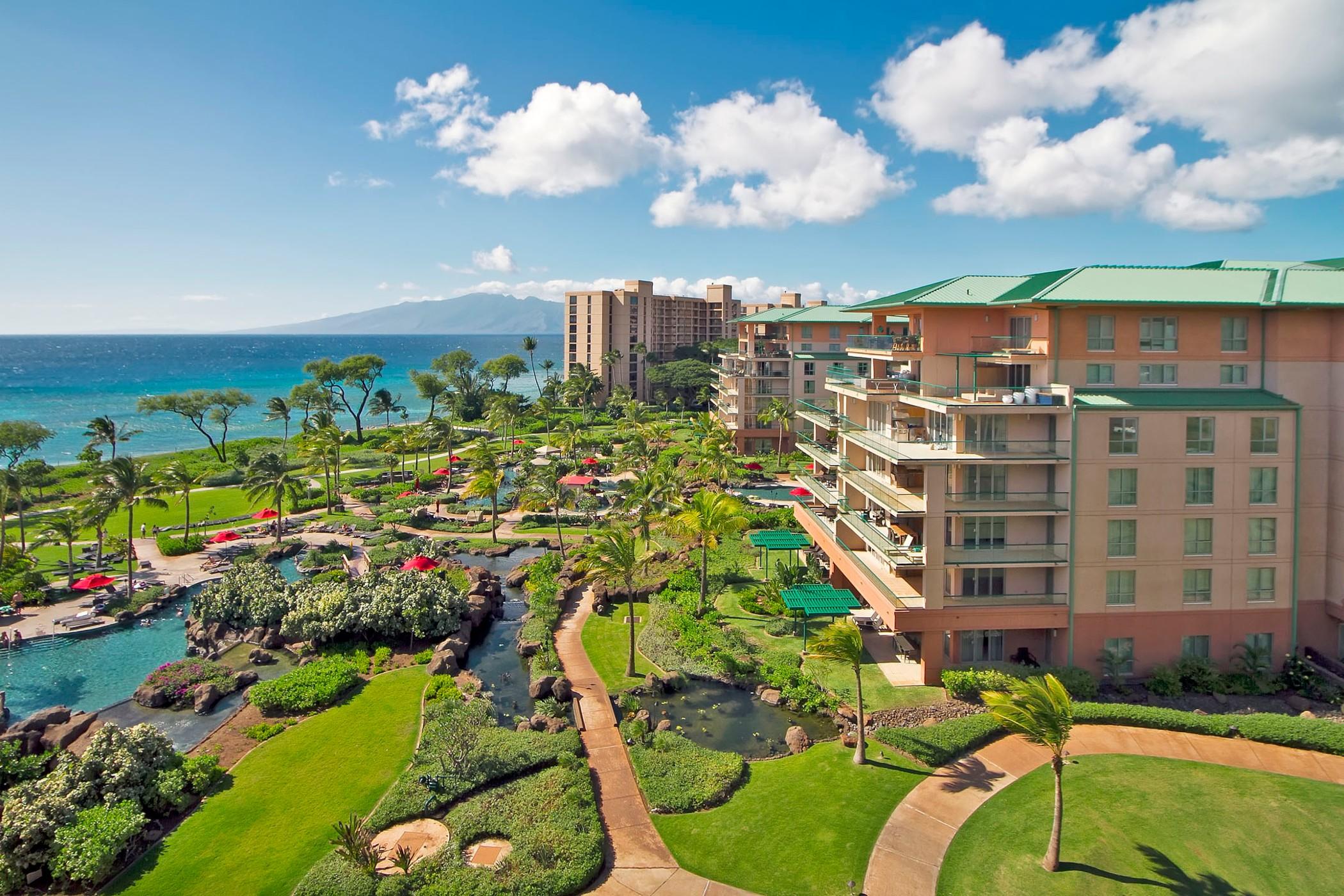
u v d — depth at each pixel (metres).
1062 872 27.30
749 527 74.50
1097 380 42.25
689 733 38.84
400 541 76.19
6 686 45.75
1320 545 42.78
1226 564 41.91
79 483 102.38
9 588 58.66
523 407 182.62
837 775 33.75
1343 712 38.53
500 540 76.56
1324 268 44.56
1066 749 35.44
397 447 106.75
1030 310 44.09
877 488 47.62
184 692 43.41
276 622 51.84
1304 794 31.69
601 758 35.91
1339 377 41.78
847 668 44.72
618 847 29.33
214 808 31.98
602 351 192.25
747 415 119.06
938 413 45.47
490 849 29.23
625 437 130.88
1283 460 41.56
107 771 30.97
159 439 168.62
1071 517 41.19
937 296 47.47
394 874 27.25
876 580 44.94
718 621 52.47
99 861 27.31
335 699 42.12
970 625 41.53
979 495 42.62
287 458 107.75
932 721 38.38
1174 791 32.06
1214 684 40.88
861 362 79.06
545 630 51.34
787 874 27.59
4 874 26.88
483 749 35.25
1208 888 26.47
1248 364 42.69
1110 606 41.84
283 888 27.09
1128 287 42.41
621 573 45.59
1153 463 41.22
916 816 30.77
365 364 163.50
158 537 75.38
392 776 34.41
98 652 50.84
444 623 51.03
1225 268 48.28
